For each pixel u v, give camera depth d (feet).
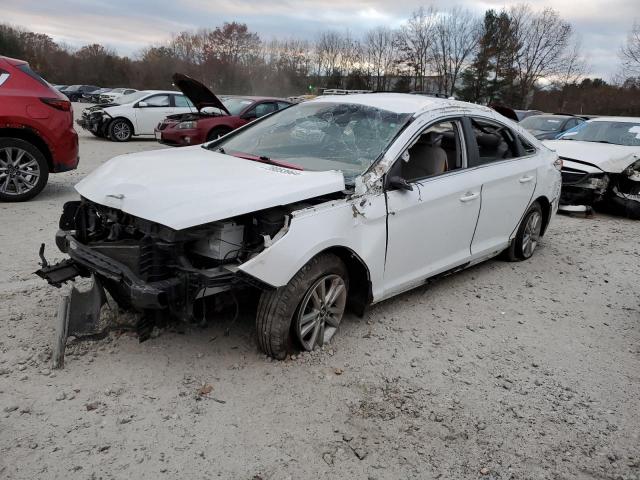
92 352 11.46
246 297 12.19
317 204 11.75
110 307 13.16
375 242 12.43
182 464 8.64
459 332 13.93
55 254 17.12
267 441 9.30
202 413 9.86
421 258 14.10
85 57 253.24
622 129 31.96
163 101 55.16
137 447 8.91
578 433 10.23
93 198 11.22
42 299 13.74
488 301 16.14
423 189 13.61
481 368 12.26
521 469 9.18
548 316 15.46
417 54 199.21
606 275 19.48
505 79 191.01
